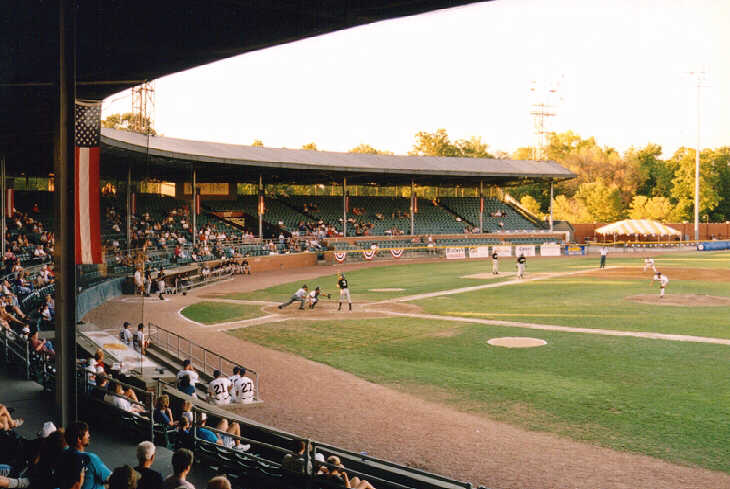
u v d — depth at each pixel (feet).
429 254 247.50
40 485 24.48
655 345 78.13
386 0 34.88
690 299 117.91
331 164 218.79
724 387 59.26
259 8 40.68
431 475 28.48
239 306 121.19
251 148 219.00
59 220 36.73
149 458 23.49
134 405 43.98
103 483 24.35
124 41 47.57
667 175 440.86
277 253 209.56
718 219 407.44
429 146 465.88
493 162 276.00
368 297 131.85
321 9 37.65
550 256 252.83
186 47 48.14
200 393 61.98
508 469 41.73
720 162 408.05
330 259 221.46
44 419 41.68
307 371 70.33
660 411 52.90
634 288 136.26
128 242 94.48
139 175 106.83
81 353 61.87
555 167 284.41
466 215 295.89
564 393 59.16
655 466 41.78
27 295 87.97
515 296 127.54
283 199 265.95
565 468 41.75
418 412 54.75
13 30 47.06
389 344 83.92
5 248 119.03
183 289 145.18
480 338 85.87
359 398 59.47
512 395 59.11
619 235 313.12
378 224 266.77
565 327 92.12
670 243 289.74
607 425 50.03
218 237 201.05
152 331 90.99
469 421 52.06
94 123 37.35
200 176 230.27
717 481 39.27
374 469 35.96
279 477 32.17
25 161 142.00
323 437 48.65
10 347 58.13
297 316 108.17
